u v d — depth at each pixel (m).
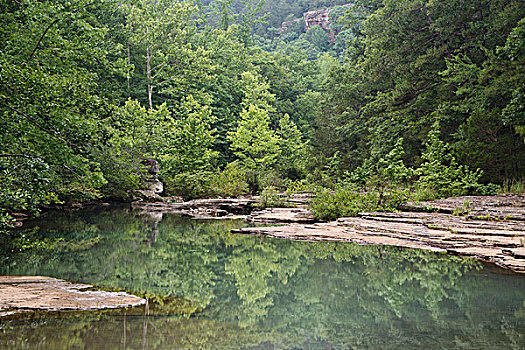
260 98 51.12
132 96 40.75
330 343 3.33
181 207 20.52
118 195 24.27
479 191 15.52
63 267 6.70
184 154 32.81
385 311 4.24
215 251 8.38
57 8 11.29
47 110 7.69
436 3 21.92
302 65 67.94
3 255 7.72
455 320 3.89
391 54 24.69
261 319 4.02
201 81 44.19
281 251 8.27
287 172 42.56
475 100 18.52
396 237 9.25
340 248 8.46
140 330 3.59
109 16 32.91
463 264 6.62
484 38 20.64
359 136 33.53
